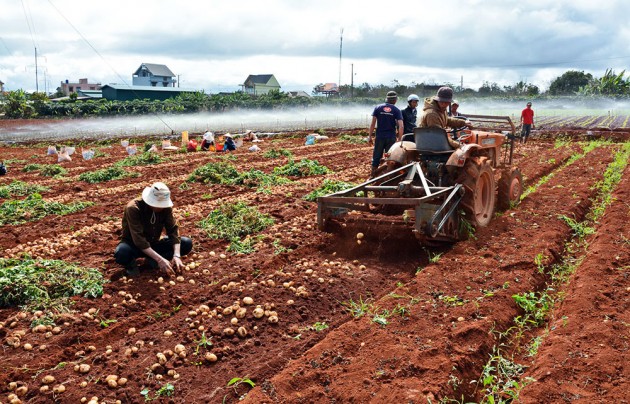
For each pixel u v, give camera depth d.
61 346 5.15
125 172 15.52
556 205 9.60
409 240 7.56
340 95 75.00
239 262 7.21
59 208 10.80
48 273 6.36
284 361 4.82
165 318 5.71
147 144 23.41
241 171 15.62
